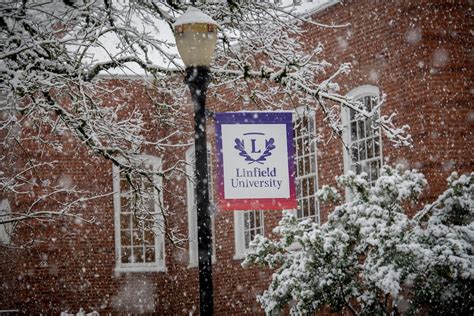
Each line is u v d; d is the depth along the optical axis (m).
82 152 27.41
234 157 13.49
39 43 13.22
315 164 22.98
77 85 14.70
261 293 24.70
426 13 20.12
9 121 13.97
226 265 26.02
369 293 15.22
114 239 27.78
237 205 13.45
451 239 14.03
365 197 15.34
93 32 14.91
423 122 19.92
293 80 15.62
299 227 15.61
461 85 20.11
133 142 15.70
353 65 21.95
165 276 28.20
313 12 23.00
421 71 20.08
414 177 15.58
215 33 11.91
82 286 27.39
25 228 26.83
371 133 21.31
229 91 24.95
